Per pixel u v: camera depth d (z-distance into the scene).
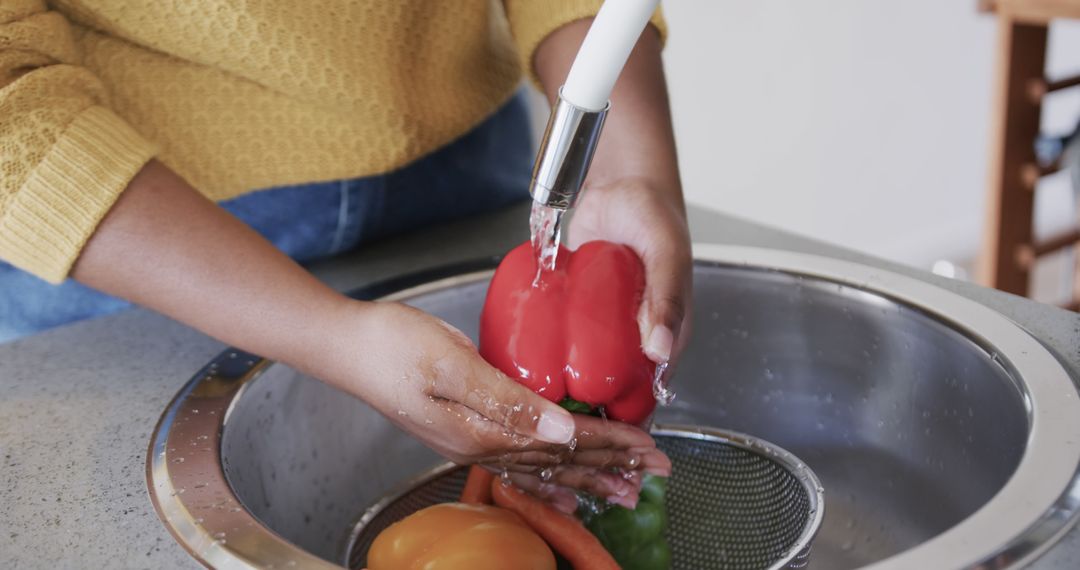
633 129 0.70
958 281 0.77
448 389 0.54
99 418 0.64
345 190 0.86
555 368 0.58
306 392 0.72
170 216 0.60
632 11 0.42
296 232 0.86
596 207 0.69
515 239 0.92
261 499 0.66
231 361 0.69
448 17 0.82
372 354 0.56
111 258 0.60
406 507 0.71
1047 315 0.70
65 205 0.59
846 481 0.79
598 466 0.58
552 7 0.76
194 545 0.50
